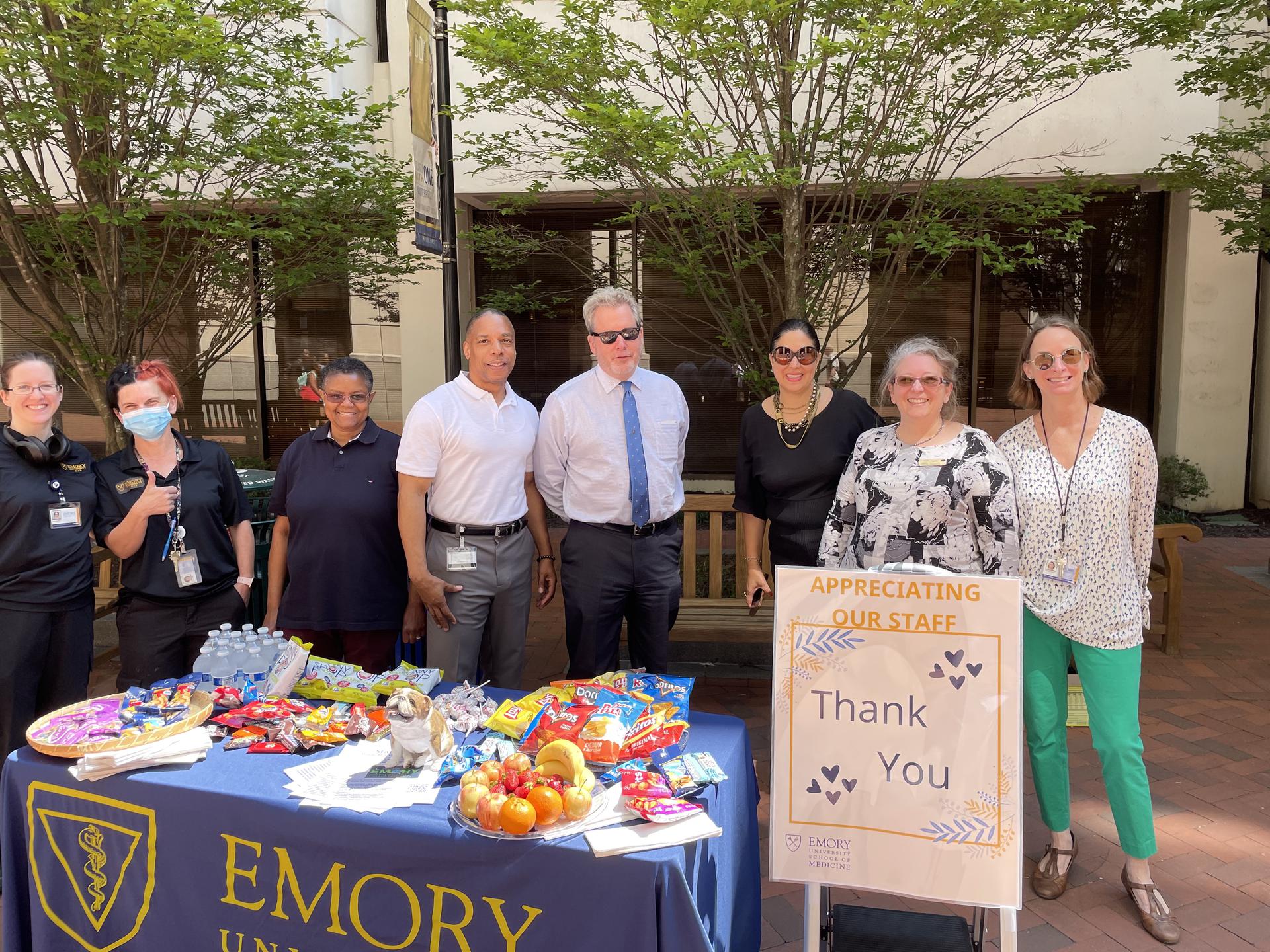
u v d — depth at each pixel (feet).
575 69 14.39
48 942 7.58
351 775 7.14
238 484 11.09
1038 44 17.15
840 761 7.02
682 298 28.17
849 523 9.18
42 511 9.84
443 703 8.40
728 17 13.02
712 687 15.75
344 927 6.64
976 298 27.86
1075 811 11.26
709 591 16.99
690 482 29.17
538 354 29.01
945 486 8.35
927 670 6.88
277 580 11.39
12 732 9.92
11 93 15.64
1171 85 22.06
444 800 6.80
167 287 21.42
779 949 8.75
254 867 6.83
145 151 16.74
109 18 13.80
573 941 6.10
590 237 28.19
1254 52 18.42
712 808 6.70
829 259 17.52
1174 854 10.19
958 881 6.73
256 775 7.19
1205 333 27.14
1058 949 8.58
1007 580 6.78
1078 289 28.07
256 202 19.45
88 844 7.36
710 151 14.97
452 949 6.40
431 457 10.22
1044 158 20.79
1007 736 6.72
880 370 28.19
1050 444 9.18
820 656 7.07
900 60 14.16
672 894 5.87
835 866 6.99
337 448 10.80
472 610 10.57
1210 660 16.49
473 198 25.25
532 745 7.50
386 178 20.26
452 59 22.74
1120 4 14.76
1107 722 9.01
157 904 7.16
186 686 8.79
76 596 10.21
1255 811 11.16
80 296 17.78
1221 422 27.71
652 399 10.88
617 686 8.66
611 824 6.35
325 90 23.58
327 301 29.35
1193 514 28.02
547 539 11.63
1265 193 19.63
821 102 15.74
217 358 24.03
